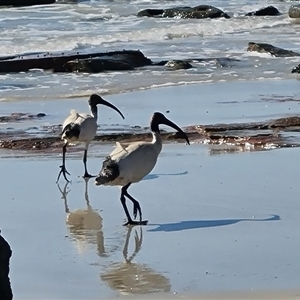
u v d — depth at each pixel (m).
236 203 13.00
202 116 20.44
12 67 29.47
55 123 20.27
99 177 12.05
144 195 13.73
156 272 9.87
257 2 52.56
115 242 11.22
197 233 11.48
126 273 9.84
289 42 36.69
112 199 13.70
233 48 34.62
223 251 10.62
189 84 25.83
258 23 43.53
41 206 13.25
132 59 29.92
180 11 45.53
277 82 25.98
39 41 35.66
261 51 32.44
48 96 24.14
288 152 16.70
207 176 14.87
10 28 39.88
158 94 24.03
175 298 8.89
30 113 21.56
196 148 17.41
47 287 9.38
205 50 34.22
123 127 19.47
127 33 38.62
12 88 25.67
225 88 24.91
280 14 47.97
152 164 12.45
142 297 8.96
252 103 22.16
